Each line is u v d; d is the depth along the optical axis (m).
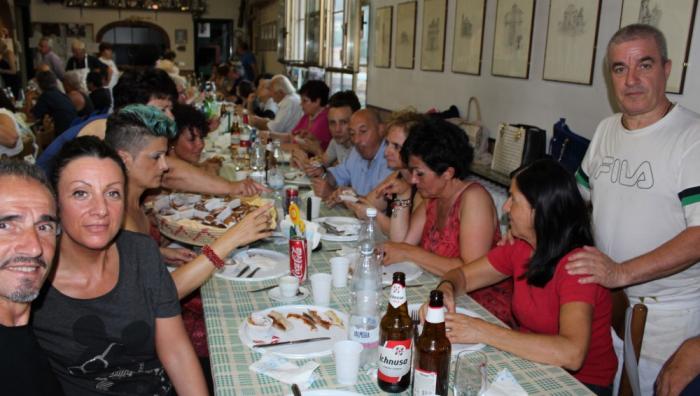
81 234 1.23
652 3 2.47
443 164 1.96
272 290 1.72
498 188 3.42
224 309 1.60
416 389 1.15
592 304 1.44
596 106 2.87
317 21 7.52
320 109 4.88
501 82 3.70
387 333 1.19
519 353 1.36
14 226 1.00
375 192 2.55
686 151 1.81
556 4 3.12
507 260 1.74
